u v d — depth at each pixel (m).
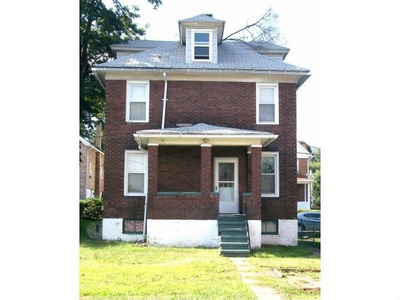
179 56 18.69
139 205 17.27
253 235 15.37
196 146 17.25
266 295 7.92
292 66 18.06
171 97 17.66
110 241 16.61
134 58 18.25
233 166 17.44
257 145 15.65
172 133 15.39
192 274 9.82
